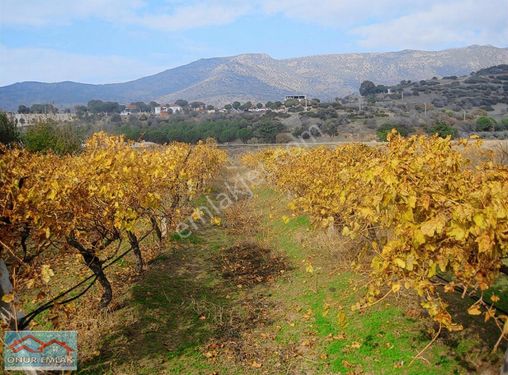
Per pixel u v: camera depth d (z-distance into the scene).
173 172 8.75
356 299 6.73
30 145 18.00
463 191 3.83
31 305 6.64
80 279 7.79
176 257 9.71
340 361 5.37
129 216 5.88
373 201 3.95
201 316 6.81
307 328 6.31
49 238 4.97
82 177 5.89
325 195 7.40
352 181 5.43
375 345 5.51
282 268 9.12
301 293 7.59
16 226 4.71
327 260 8.88
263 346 5.96
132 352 5.56
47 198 4.90
